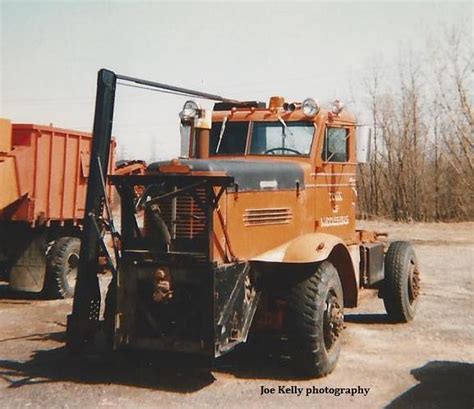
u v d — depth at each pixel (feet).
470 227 96.73
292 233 22.76
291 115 24.93
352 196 27.55
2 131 34.19
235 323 19.42
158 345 19.06
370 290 29.78
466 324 29.86
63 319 30.63
